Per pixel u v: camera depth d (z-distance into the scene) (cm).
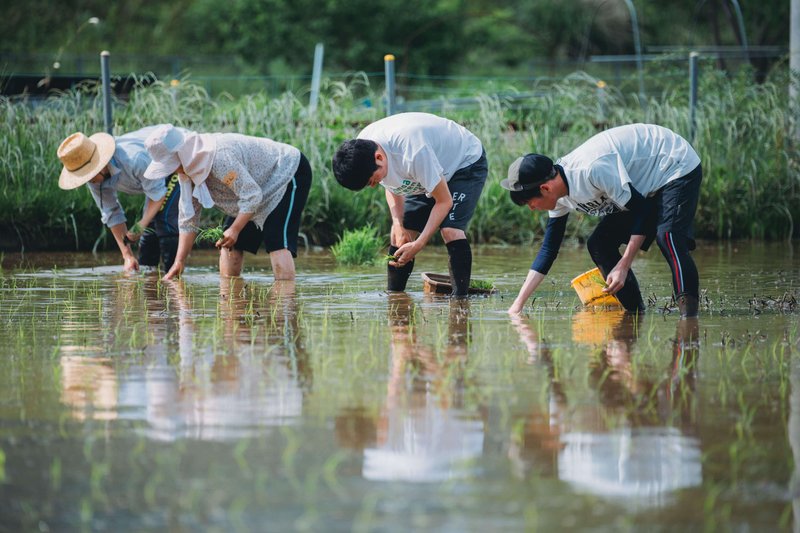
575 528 596
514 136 2548
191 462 702
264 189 1639
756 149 2558
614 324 1226
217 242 1619
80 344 1100
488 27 7025
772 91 2634
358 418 802
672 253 1257
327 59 6562
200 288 1571
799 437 756
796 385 906
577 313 1317
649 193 1261
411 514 615
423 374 947
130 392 882
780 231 2548
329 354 1040
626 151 1246
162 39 7056
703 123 2544
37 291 1534
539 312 1327
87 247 2277
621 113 2573
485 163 1497
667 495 646
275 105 2464
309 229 2369
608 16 6881
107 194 1773
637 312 1322
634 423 791
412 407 833
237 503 632
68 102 2438
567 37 7006
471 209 1488
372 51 6544
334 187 2395
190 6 7275
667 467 694
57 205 2248
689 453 721
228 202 1645
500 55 7150
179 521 607
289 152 1653
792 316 1284
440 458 711
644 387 898
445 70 6681
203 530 595
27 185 2288
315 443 741
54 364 995
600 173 1211
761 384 909
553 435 761
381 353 1045
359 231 2105
